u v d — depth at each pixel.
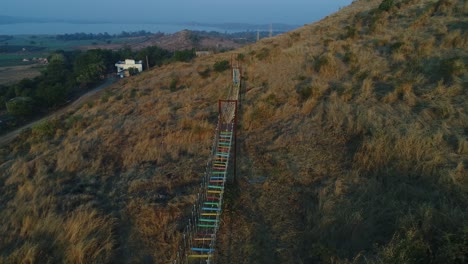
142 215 9.56
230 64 24.17
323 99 14.18
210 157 11.34
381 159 9.25
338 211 7.96
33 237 8.88
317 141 11.57
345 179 9.17
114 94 26.89
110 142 15.24
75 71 67.81
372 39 19.55
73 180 12.45
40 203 10.63
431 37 16.45
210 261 7.54
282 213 8.83
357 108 12.31
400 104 11.65
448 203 7.07
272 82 17.81
